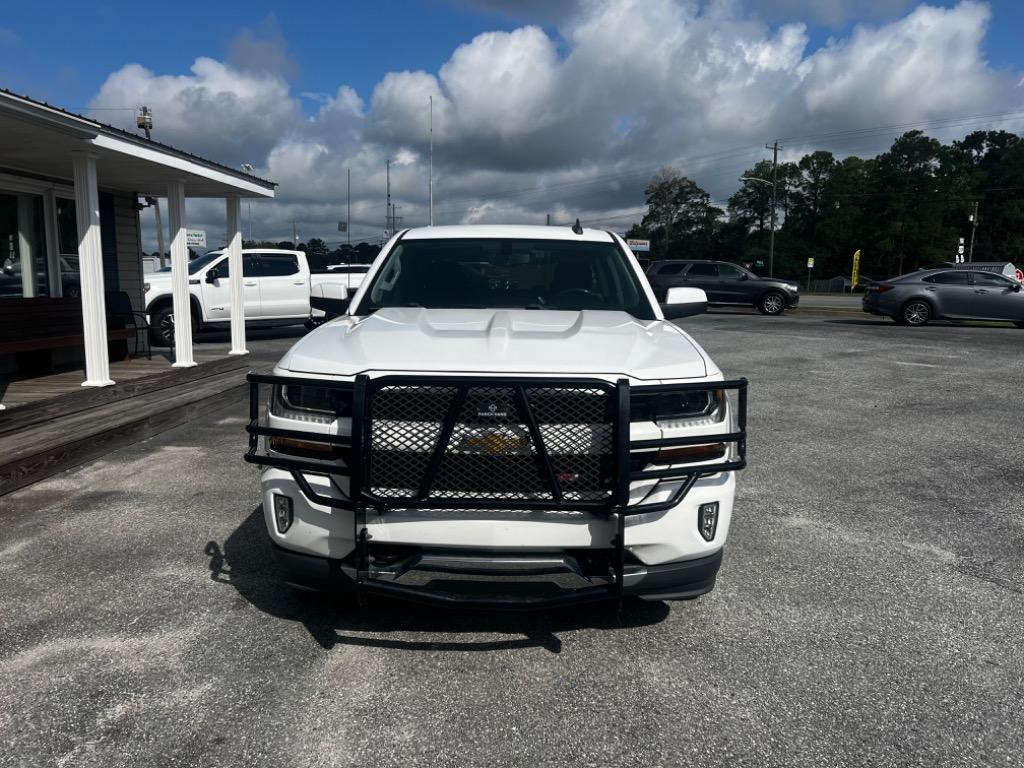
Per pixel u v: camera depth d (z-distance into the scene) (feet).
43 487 17.16
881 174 321.73
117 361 33.17
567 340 10.27
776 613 11.18
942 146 322.75
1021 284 62.69
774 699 8.90
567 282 13.92
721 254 350.64
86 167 23.91
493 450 8.86
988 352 44.47
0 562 12.70
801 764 7.74
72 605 11.09
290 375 9.62
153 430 22.49
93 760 7.61
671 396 9.45
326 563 9.55
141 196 38.34
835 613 11.20
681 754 7.88
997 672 9.58
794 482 18.24
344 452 9.25
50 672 9.23
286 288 53.31
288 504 9.66
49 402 21.34
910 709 8.73
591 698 8.86
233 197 36.83
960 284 63.82
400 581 9.18
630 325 11.52
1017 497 17.24
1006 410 27.35
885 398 29.55
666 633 10.50
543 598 9.04
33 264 30.86
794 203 346.33
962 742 8.13
